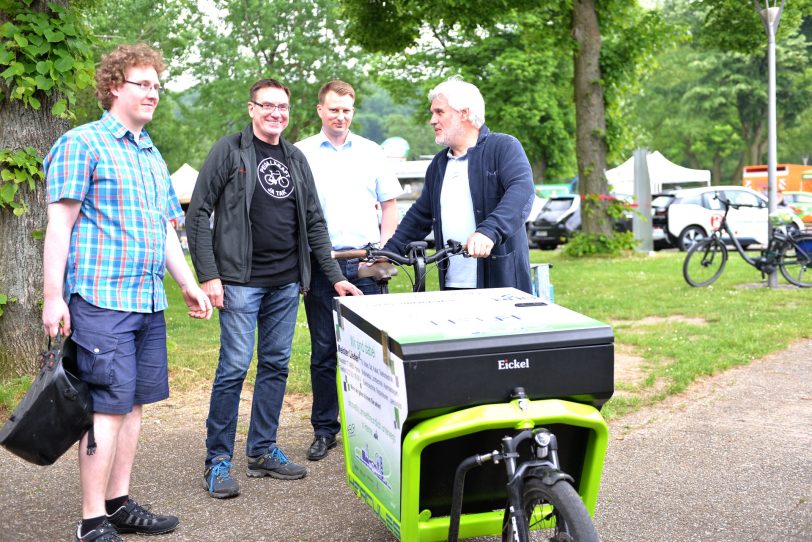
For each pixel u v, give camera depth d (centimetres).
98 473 356
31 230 662
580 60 1803
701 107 5212
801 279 1221
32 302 661
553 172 3600
